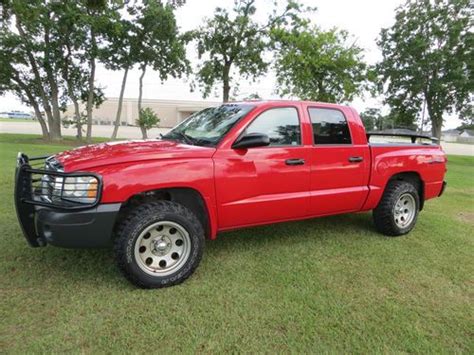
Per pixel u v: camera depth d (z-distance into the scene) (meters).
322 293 3.16
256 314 2.79
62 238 2.88
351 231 4.95
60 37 20.84
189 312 2.79
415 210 4.93
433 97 24.78
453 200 7.77
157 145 3.53
